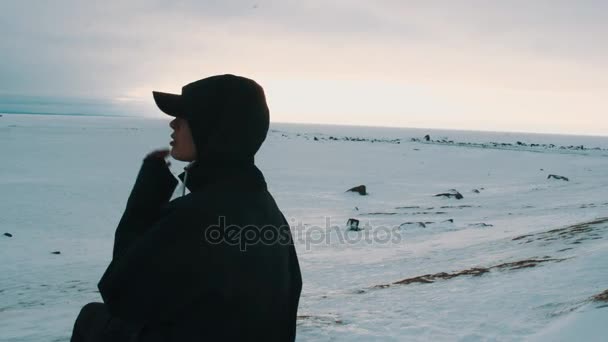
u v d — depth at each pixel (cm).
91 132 12000
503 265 1238
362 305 956
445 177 5862
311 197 3962
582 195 3800
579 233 1588
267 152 8619
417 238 2242
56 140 9156
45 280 1577
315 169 6328
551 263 1115
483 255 1552
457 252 1702
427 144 11712
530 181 5438
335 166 6781
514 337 636
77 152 7169
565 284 871
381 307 918
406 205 3622
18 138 9194
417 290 1070
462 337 669
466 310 815
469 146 11475
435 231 2392
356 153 8912
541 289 870
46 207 3192
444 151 9669
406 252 1844
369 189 4559
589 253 1104
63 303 1260
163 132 13212
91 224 2762
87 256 2002
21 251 2067
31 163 5791
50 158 6369
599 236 1460
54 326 922
